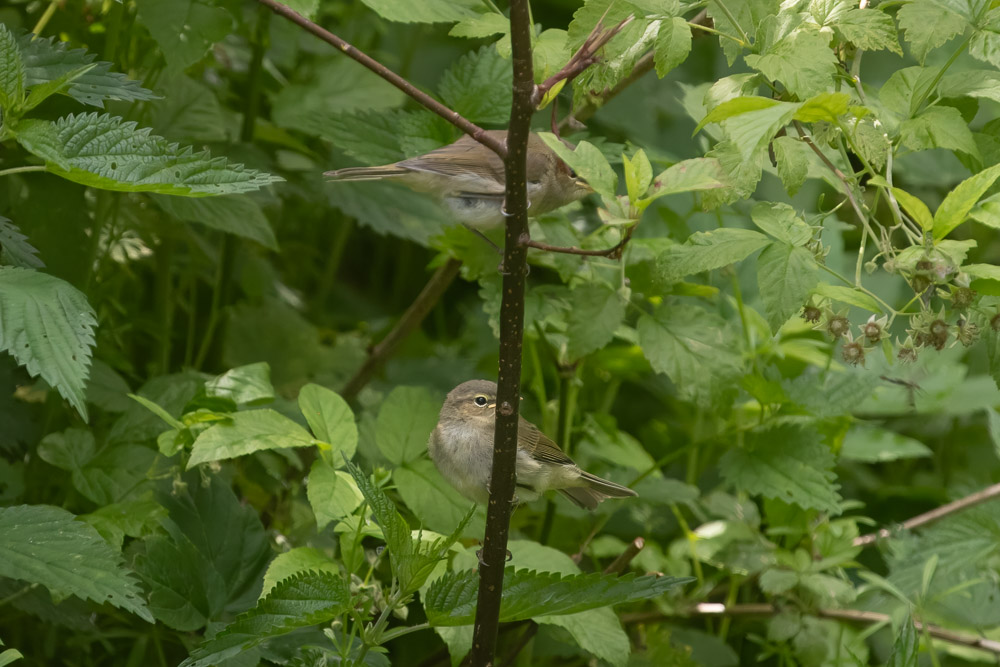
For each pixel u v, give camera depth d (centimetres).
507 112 807
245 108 973
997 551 853
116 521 673
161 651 740
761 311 995
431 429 751
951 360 1043
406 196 1034
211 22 708
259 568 701
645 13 557
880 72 1209
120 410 759
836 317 579
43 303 503
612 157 809
